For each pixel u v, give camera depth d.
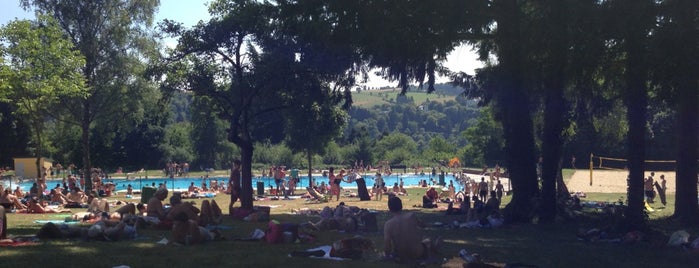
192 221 12.80
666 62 14.48
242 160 21.89
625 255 12.93
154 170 73.31
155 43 37.62
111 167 67.88
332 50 19.19
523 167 20.55
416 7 17.17
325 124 27.86
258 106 23.67
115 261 10.31
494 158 68.00
